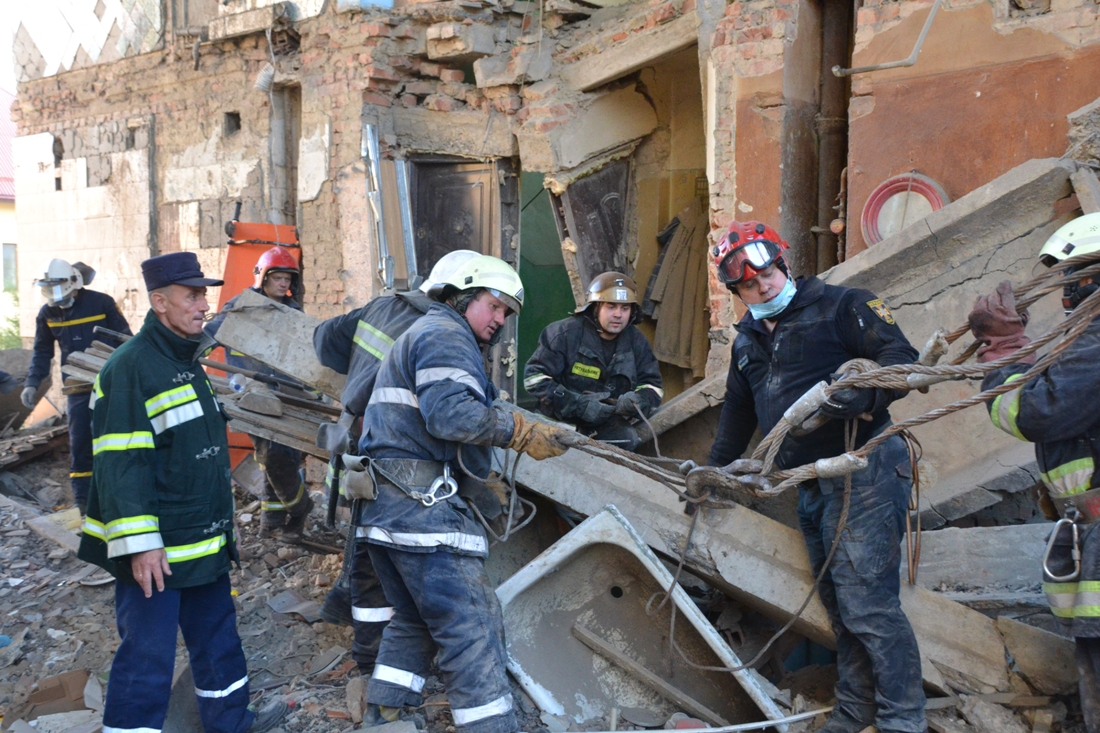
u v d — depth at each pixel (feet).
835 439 10.59
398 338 10.75
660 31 20.85
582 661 11.87
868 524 10.08
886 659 9.87
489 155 24.00
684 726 10.93
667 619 12.06
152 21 29.09
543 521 14.89
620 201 25.30
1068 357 8.65
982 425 13.38
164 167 29.58
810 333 10.42
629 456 10.55
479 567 10.17
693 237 24.30
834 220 18.28
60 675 12.73
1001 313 9.14
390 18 23.76
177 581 10.07
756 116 18.49
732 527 12.37
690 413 16.02
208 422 10.55
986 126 15.69
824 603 11.08
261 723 11.03
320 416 16.01
